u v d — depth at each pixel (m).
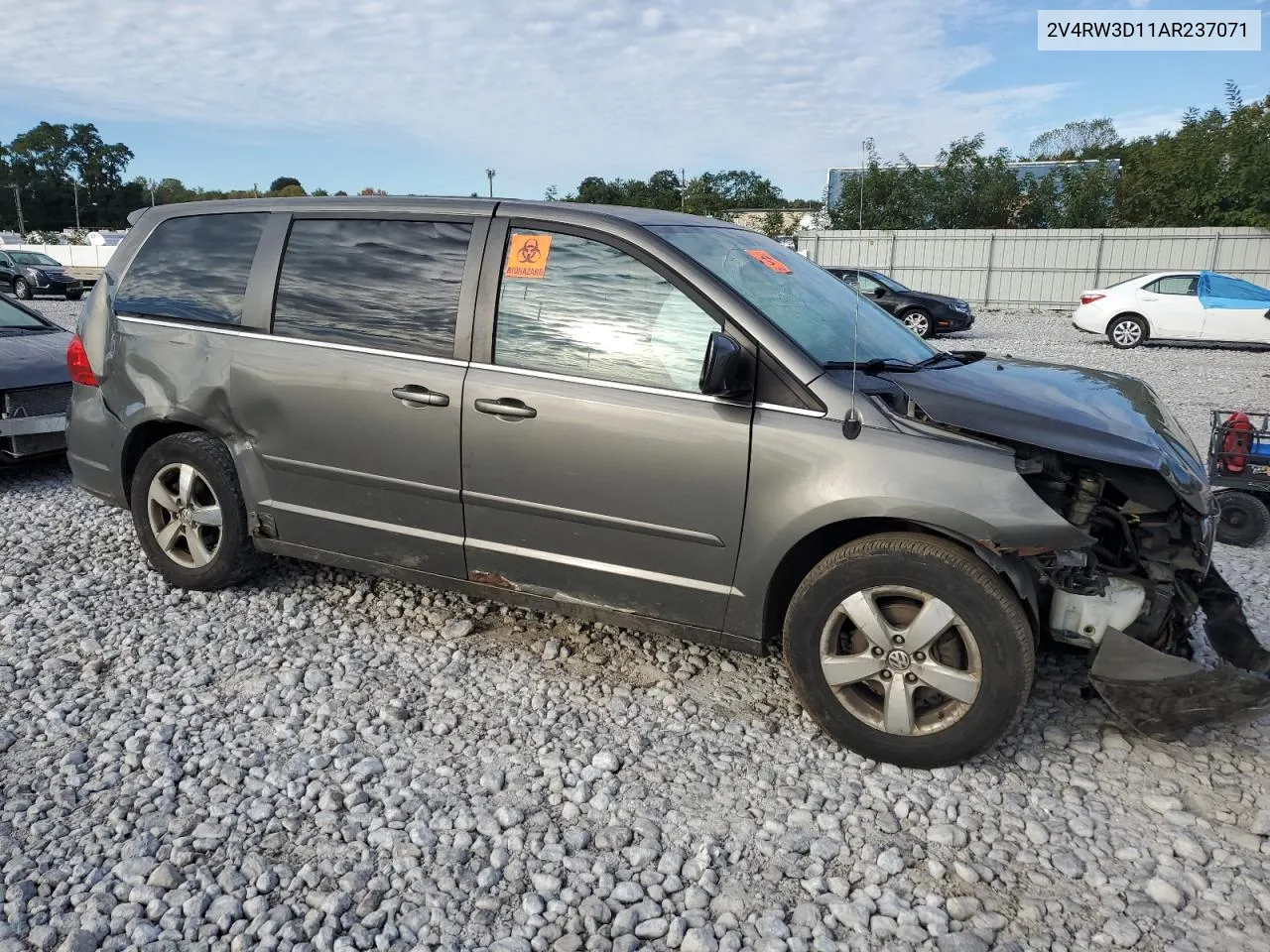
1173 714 3.08
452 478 3.76
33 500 6.34
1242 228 25.92
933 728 3.19
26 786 3.11
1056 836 2.92
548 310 3.62
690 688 3.82
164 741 3.38
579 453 3.50
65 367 6.88
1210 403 10.84
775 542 3.26
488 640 4.21
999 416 3.07
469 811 3.01
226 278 4.30
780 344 3.28
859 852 2.84
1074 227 34.00
